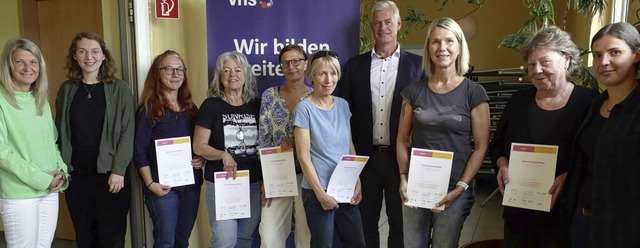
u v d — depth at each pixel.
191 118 2.32
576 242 1.60
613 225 1.37
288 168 2.14
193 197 2.33
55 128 2.18
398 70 2.27
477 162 1.83
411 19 4.36
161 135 2.22
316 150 2.00
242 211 2.21
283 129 2.18
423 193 1.88
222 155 2.15
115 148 2.22
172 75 2.19
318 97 2.02
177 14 2.67
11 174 1.95
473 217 4.45
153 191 2.21
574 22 4.07
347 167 2.00
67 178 2.10
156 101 2.22
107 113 2.20
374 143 2.32
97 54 2.17
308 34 2.61
